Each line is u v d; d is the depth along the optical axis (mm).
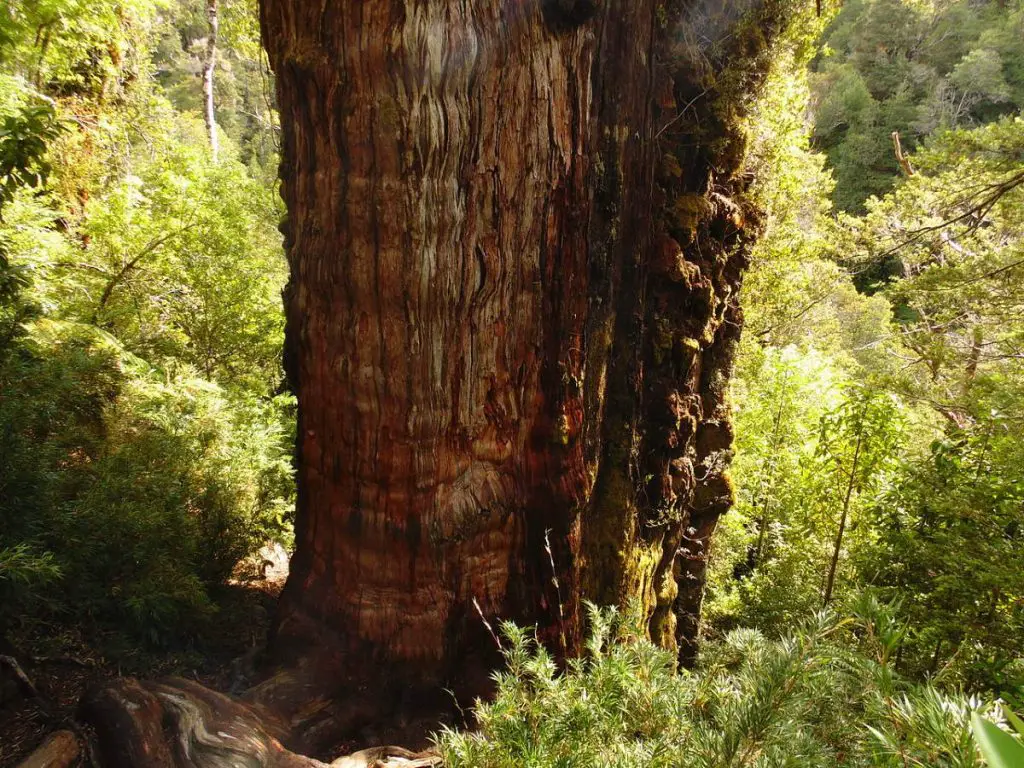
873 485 6176
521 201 3102
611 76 3486
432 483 3152
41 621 3020
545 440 3416
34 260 4938
